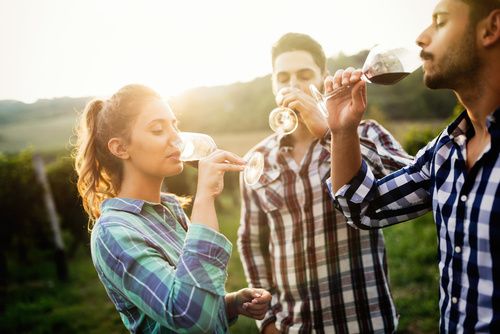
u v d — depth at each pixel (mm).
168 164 1379
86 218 8336
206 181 1327
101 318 4949
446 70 1166
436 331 3709
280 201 2088
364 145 1854
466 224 1180
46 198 6906
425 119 26594
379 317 1955
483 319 1134
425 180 1438
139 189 1424
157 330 1275
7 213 7363
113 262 1226
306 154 2068
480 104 1182
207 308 1165
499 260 1110
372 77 1499
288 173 2096
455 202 1227
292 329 2047
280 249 2113
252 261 2285
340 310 1977
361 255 1976
